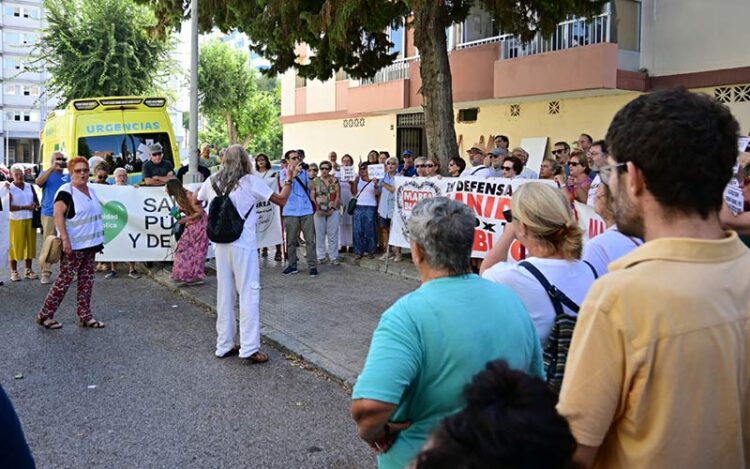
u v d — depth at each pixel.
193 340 6.89
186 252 9.37
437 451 1.20
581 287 2.68
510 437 1.14
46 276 10.05
